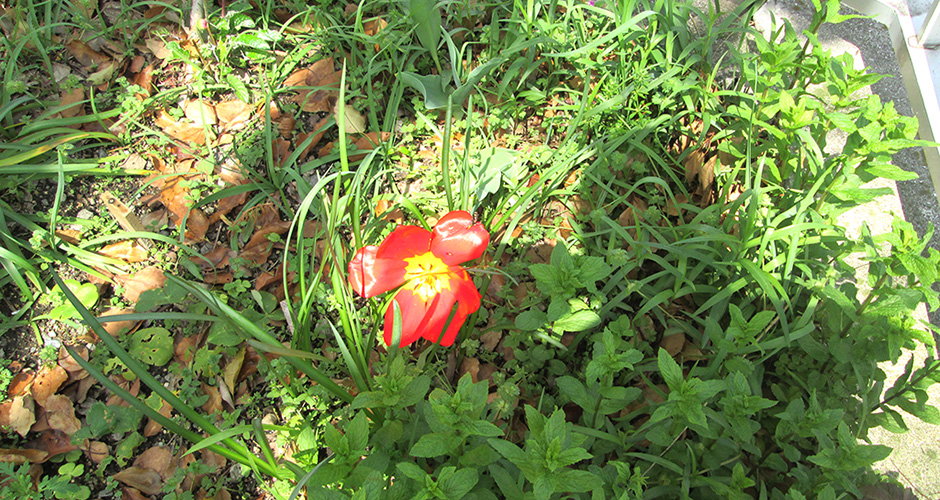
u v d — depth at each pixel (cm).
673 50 84
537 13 79
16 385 61
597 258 55
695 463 54
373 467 49
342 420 60
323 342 67
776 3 96
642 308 65
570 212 75
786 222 70
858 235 78
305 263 70
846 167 60
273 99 79
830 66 67
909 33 89
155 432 61
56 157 72
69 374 62
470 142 77
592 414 57
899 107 89
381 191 75
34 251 66
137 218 71
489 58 80
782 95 63
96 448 60
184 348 65
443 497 42
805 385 62
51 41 78
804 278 68
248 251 70
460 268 56
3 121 73
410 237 53
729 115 79
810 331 61
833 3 64
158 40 80
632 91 79
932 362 55
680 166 77
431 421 48
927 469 65
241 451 51
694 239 63
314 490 41
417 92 81
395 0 80
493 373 65
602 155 73
